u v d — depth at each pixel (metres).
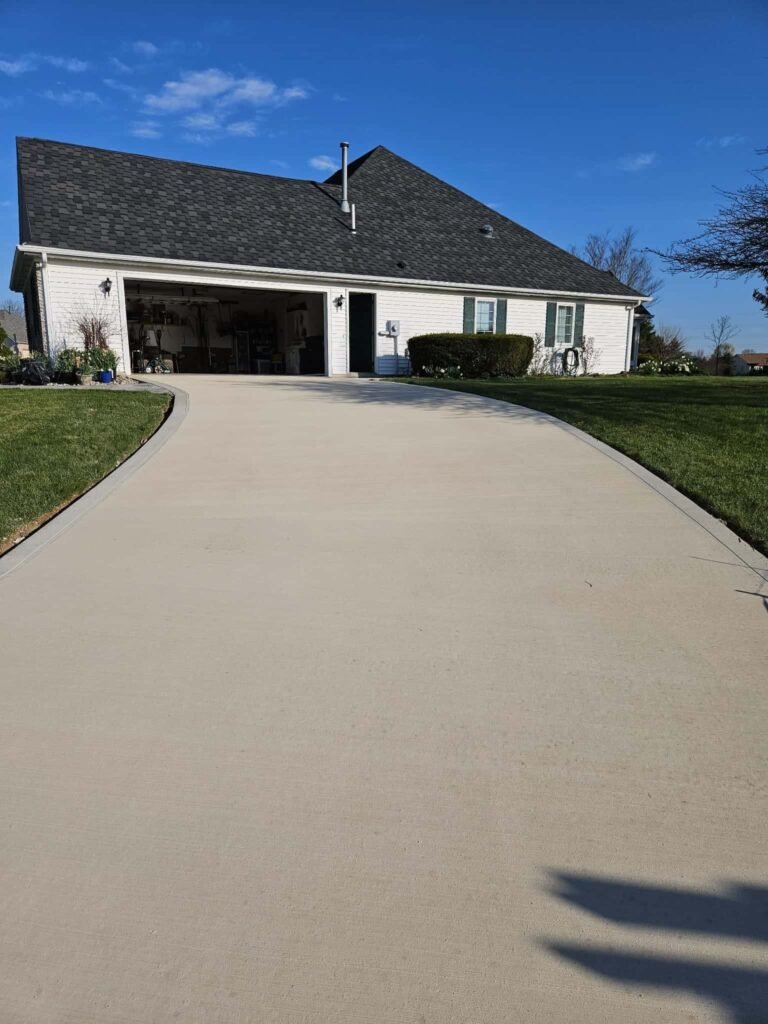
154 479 5.36
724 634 2.89
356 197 19.84
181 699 2.50
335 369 17.23
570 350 20.28
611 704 2.43
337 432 7.16
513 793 2.01
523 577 3.49
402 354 18.08
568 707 2.42
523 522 4.29
